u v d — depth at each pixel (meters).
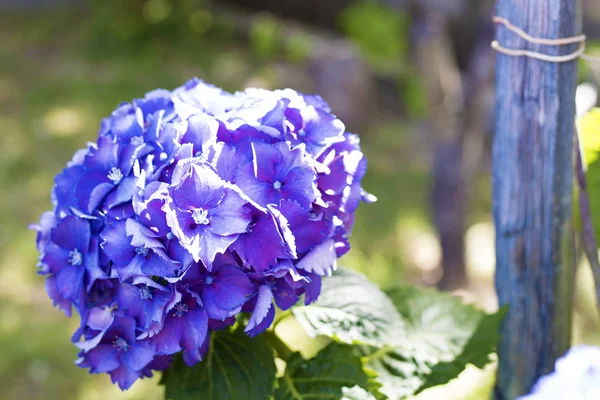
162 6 4.74
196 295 0.70
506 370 0.87
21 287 2.39
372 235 2.69
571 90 0.79
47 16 5.20
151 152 0.72
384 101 3.62
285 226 0.69
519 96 0.80
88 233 0.71
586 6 3.62
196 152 0.71
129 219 0.69
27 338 2.15
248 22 4.75
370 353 0.81
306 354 1.56
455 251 2.22
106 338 0.72
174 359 0.76
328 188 0.73
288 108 0.73
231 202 0.69
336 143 0.74
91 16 5.11
